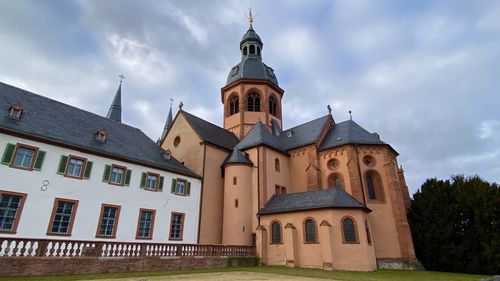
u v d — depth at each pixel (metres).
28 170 20.55
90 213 23.02
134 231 25.47
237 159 33.38
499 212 26.36
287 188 36.16
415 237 30.55
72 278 14.10
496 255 24.33
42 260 15.09
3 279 13.17
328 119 40.06
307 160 36.25
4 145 19.83
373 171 32.66
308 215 27.23
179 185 30.50
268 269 22.92
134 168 27.02
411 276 20.28
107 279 14.02
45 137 21.86
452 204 28.91
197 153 34.62
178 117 39.81
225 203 32.34
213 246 24.69
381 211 30.64
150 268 19.50
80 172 23.36
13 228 19.06
